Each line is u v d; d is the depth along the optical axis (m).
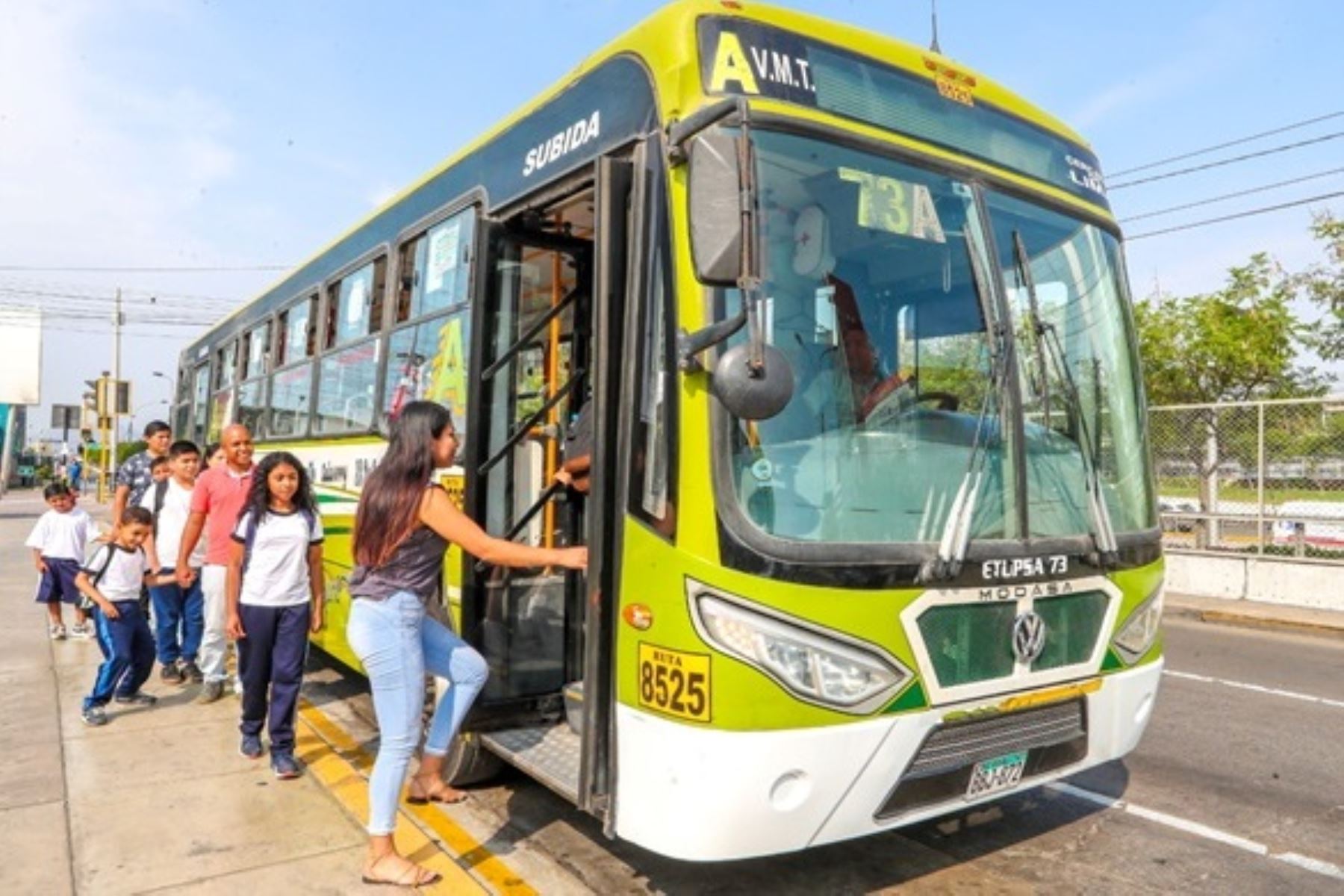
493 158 5.18
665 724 3.34
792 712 3.21
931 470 3.66
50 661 8.32
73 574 9.27
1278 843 4.77
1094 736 4.04
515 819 4.83
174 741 6.02
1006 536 3.73
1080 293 4.39
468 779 5.16
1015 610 3.68
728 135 3.26
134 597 6.55
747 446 3.35
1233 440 13.93
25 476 54.31
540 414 5.00
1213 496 14.14
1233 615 12.15
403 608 3.96
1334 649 10.40
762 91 3.64
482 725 4.79
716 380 3.14
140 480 9.24
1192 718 7.24
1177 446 14.57
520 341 4.93
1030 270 4.17
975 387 3.86
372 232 6.97
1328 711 7.50
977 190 4.11
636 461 3.59
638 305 3.66
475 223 5.25
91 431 29.67
